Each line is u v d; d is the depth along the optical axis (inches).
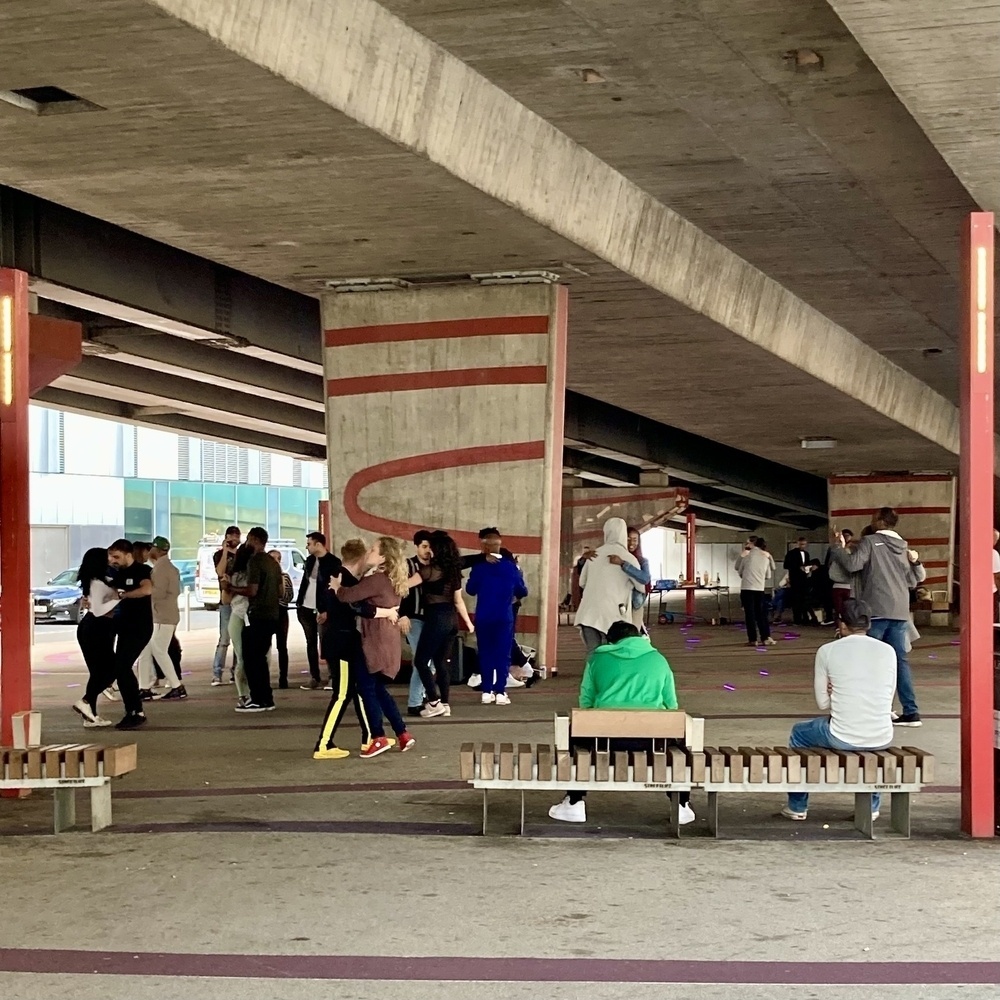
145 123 475.8
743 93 545.3
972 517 342.3
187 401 1298.0
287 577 737.0
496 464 750.5
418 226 628.1
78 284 745.0
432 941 250.1
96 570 569.6
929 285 931.3
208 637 1289.4
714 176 677.3
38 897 282.4
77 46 400.2
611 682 350.9
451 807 375.9
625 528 610.2
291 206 591.8
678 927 258.5
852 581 548.4
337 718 465.4
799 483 2132.1
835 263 868.0
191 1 382.6
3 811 377.7
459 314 756.6
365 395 770.8
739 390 1152.2
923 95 428.8
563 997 219.3
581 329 887.7
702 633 1267.2
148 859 315.0
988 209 585.9
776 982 226.4
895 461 1680.6
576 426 1488.7
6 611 390.9
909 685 540.4
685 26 473.4
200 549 1807.3
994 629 347.9
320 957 240.8
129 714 567.8
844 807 377.4
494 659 634.2
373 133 485.7
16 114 465.7
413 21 482.3
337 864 309.0
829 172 661.3
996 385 1269.7
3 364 396.2
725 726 531.8
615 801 386.3
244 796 394.6
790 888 287.1
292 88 437.7
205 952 244.1
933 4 355.9
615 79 538.6
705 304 828.6
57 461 2166.6
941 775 426.3
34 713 365.1
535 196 605.6
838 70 505.4
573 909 271.1
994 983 225.8
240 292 906.7
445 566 588.4
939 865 307.6
